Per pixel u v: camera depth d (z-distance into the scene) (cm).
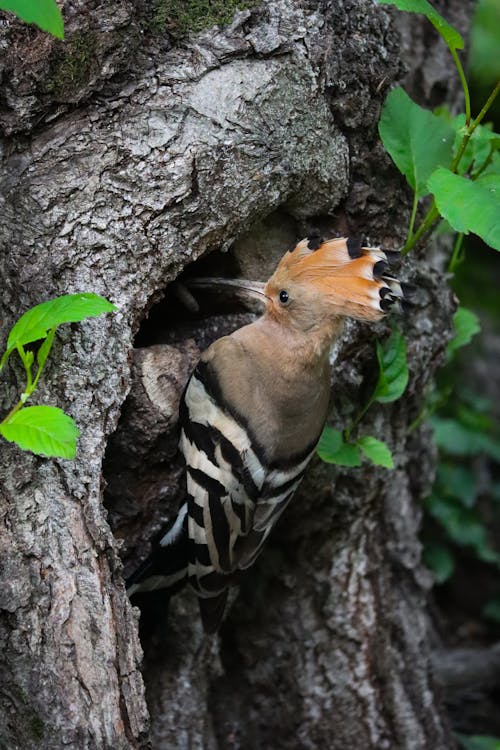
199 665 535
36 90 521
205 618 527
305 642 539
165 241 524
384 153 532
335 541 538
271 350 527
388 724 540
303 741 540
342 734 540
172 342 532
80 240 521
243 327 529
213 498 525
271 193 527
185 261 525
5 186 521
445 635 567
